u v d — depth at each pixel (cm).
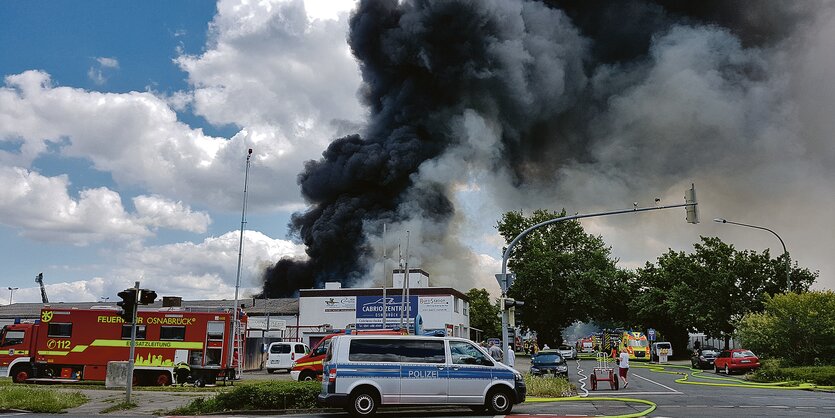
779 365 3356
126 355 2755
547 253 7419
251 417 1623
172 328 2767
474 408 1666
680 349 7556
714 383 2920
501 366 1619
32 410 1723
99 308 2836
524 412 1662
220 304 6147
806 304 3366
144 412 1717
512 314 2295
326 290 5706
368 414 1530
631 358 6712
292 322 5691
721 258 6147
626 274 7688
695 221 2322
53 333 2764
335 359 1552
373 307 5612
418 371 1564
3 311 6056
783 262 5922
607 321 8412
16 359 2770
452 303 5575
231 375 2788
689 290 6391
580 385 2881
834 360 3278
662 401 1953
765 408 1702
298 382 1834
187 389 2472
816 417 1481
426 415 1606
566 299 7294
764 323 3628
